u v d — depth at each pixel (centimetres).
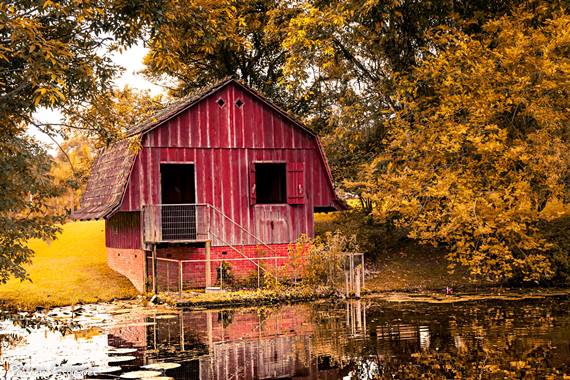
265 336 1394
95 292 2155
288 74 2634
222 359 1174
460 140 2072
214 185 2316
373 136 2644
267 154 2394
